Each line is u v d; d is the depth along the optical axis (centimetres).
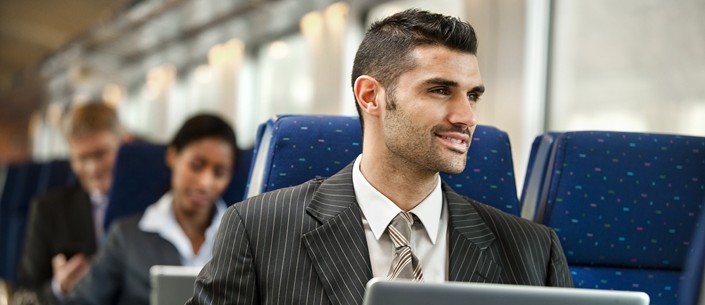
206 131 277
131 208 319
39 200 364
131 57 1041
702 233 101
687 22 323
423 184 148
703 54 316
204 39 887
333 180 156
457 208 153
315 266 145
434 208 151
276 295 145
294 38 771
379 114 148
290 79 781
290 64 781
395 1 563
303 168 174
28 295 335
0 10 855
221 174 282
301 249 147
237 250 148
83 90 1279
